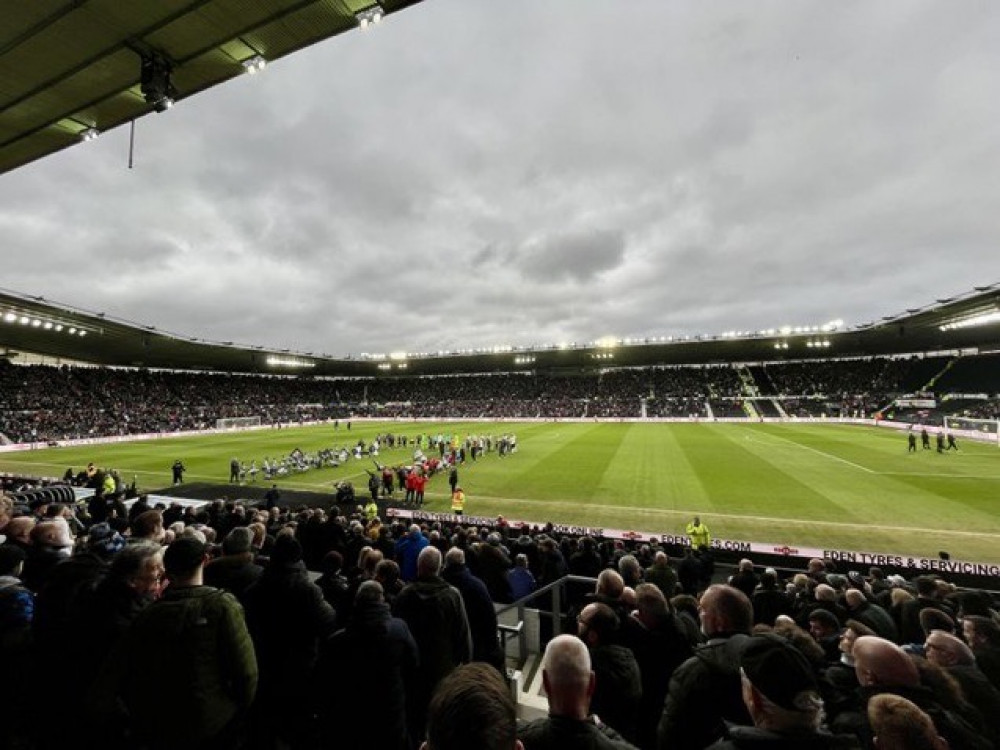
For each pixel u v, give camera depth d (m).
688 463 27.64
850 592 5.68
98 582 3.28
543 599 8.09
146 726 2.53
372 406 83.06
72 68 10.97
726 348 71.12
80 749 3.11
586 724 1.88
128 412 55.44
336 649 3.06
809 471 24.59
